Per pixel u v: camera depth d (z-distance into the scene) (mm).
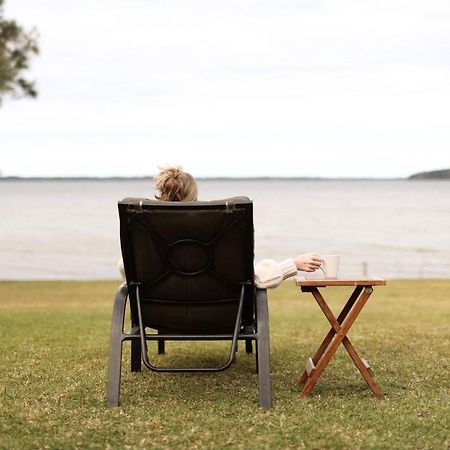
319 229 63656
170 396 4617
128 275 4426
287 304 14594
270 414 4137
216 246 4266
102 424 3984
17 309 12359
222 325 4547
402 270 34125
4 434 3836
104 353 6156
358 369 4973
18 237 54812
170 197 4688
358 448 3551
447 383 4938
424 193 180250
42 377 5184
